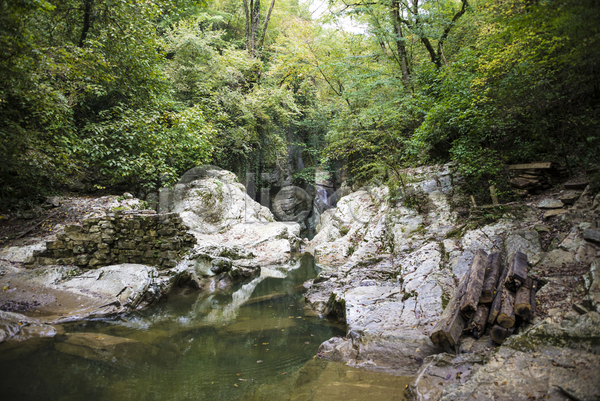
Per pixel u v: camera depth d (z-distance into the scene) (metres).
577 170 7.03
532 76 5.67
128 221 7.54
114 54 8.70
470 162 8.07
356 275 7.26
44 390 3.45
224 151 16.50
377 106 12.30
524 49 5.53
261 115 16.45
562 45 4.53
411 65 14.49
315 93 20.70
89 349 4.45
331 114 19.66
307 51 15.78
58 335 4.83
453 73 8.85
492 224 6.72
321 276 7.91
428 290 5.44
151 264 7.60
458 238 6.92
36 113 7.92
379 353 4.07
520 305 3.77
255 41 19.25
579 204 5.88
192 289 7.77
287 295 7.57
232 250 9.96
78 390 3.48
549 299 3.93
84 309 5.74
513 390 2.72
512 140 8.17
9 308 5.38
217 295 7.57
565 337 3.08
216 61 14.73
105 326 5.39
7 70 5.40
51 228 8.24
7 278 6.07
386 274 6.99
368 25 13.40
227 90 15.16
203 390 3.54
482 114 6.89
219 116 13.72
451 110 8.09
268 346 4.77
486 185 8.59
